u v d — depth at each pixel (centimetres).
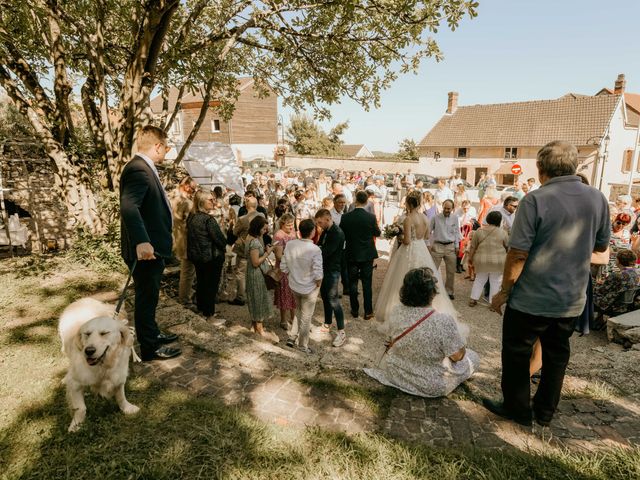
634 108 4094
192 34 891
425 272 329
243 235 678
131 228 302
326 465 233
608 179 3591
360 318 646
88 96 788
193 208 530
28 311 452
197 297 557
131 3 701
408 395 321
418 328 318
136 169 316
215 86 959
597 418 286
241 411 284
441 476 227
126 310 462
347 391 317
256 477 223
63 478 221
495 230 666
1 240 842
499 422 285
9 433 254
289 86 1034
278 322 622
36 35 760
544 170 262
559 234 249
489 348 533
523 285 263
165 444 246
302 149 5838
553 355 270
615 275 576
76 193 737
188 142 912
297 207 1066
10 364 335
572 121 3559
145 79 669
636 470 230
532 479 226
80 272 597
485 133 3984
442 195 1139
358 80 924
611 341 501
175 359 357
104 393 265
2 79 690
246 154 3991
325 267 536
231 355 366
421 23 696
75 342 255
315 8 801
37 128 714
